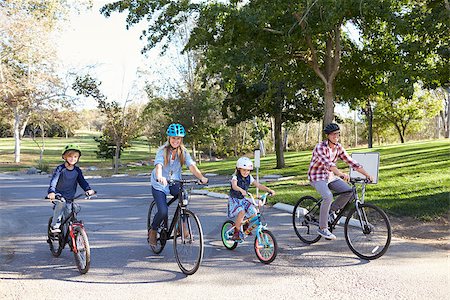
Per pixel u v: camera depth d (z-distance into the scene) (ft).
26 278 21.47
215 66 54.75
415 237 26.99
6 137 275.59
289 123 98.22
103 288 19.72
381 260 22.66
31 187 75.20
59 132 267.59
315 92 79.92
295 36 54.80
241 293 18.61
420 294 17.88
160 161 23.49
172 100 120.67
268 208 40.19
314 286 19.21
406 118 184.14
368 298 17.66
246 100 86.43
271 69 63.05
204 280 20.45
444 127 219.61
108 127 121.90
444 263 21.79
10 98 131.54
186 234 21.93
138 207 45.47
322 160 25.16
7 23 123.95
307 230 27.22
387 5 50.26
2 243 29.50
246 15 52.95
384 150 106.83
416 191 40.34
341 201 25.75
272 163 109.40
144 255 25.31
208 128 123.75
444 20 45.98
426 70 49.55
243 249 25.99
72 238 22.59
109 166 146.20
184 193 22.86
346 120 204.33
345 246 25.85
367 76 62.44
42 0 131.44
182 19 59.77
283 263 22.82
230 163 126.93
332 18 49.85
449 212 31.86
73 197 24.08
